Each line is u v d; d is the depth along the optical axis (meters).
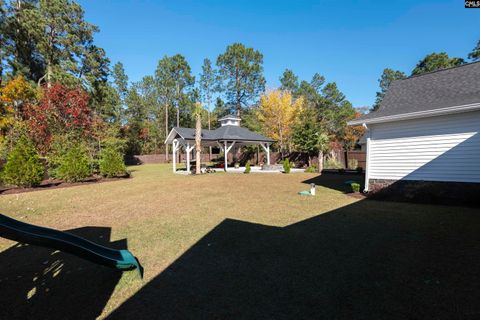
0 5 20.61
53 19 22.05
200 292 2.94
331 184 12.09
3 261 3.97
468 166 6.84
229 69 39.56
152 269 3.57
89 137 17.88
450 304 2.54
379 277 3.14
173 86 41.34
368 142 8.88
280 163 26.33
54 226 5.83
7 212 7.26
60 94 16.55
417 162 7.75
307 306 2.60
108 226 5.75
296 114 28.48
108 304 2.75
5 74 22.47
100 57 26.98
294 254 3.94
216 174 17.66
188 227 5.52
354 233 4.85
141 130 38.19
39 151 15.64
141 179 15.30
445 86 8.57
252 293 2.88
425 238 4.44
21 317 2.56
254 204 7.75
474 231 4.71
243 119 38.12
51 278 3.38
